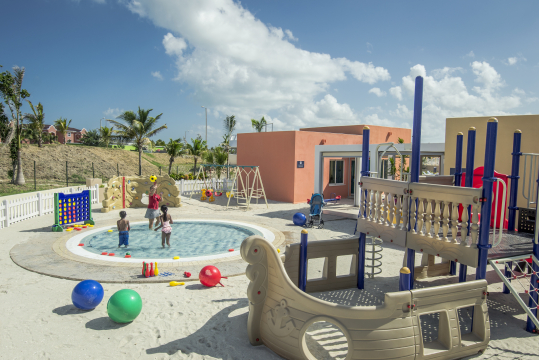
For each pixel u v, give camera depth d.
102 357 4.38
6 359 4.28
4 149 36.62
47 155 38.59
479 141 11.88
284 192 20.17
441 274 8.21
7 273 7.43
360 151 16.78
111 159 42.97
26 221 13.20
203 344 4.75
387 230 6.24
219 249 9.89
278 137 20.36
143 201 19.61
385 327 3.98
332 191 21.89
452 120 12.51
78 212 12.29
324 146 18.03
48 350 4.50
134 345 4.69
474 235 4.86
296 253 6.51
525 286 7.30
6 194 23.81
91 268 7.73
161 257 8.93
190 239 11.12
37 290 6.52
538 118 10.56
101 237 11.03
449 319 4.38
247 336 4.99
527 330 5.42
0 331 4.97
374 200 6.64
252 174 22.11
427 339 5.10
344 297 6.72
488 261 5.22
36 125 39.50
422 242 5.61
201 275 6.81
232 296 6.43
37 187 28.36
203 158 38.97
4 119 29.67
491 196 4.77
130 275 7.32
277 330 4.46
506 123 11.16
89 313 5.62
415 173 5.82
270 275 4.69
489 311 6.20
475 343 4.54
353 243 7.17
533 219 7.14
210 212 16.36
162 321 5.39
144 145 35.12
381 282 7.55
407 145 15.24
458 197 5.04
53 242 9.99
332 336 5.16
